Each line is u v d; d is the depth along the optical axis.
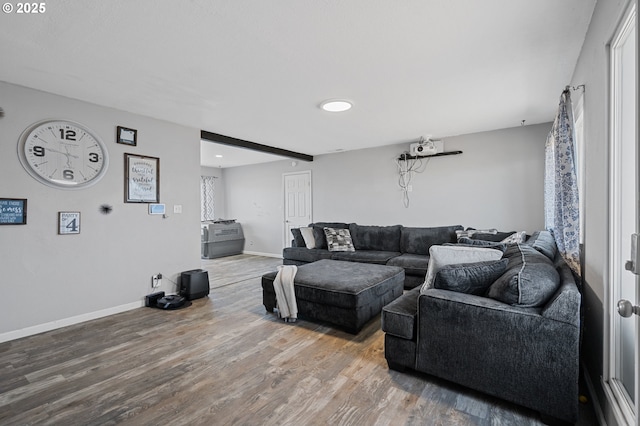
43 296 2.88
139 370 2.19
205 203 7.86
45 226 2.90
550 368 1.60
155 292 3.72
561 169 2.38
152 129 3.69
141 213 3.60
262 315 3.31
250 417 1.70
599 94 1.68
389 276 3.31
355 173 5.83
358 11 1.72
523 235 3.79
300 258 5.33
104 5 1.65
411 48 2.14
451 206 4.85
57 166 2.95
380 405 1.79
